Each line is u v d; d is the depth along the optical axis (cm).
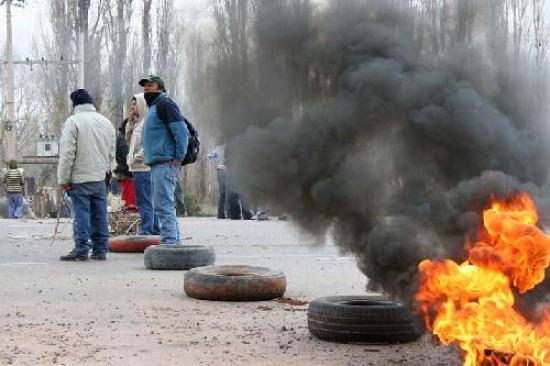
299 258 1404
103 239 1351
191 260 1209
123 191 1809
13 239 1762
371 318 675
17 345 676
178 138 1280
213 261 1241
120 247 1466
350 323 679
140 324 777
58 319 800
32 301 909
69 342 691
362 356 636
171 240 1312
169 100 1293
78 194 1320
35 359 627
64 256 1332
